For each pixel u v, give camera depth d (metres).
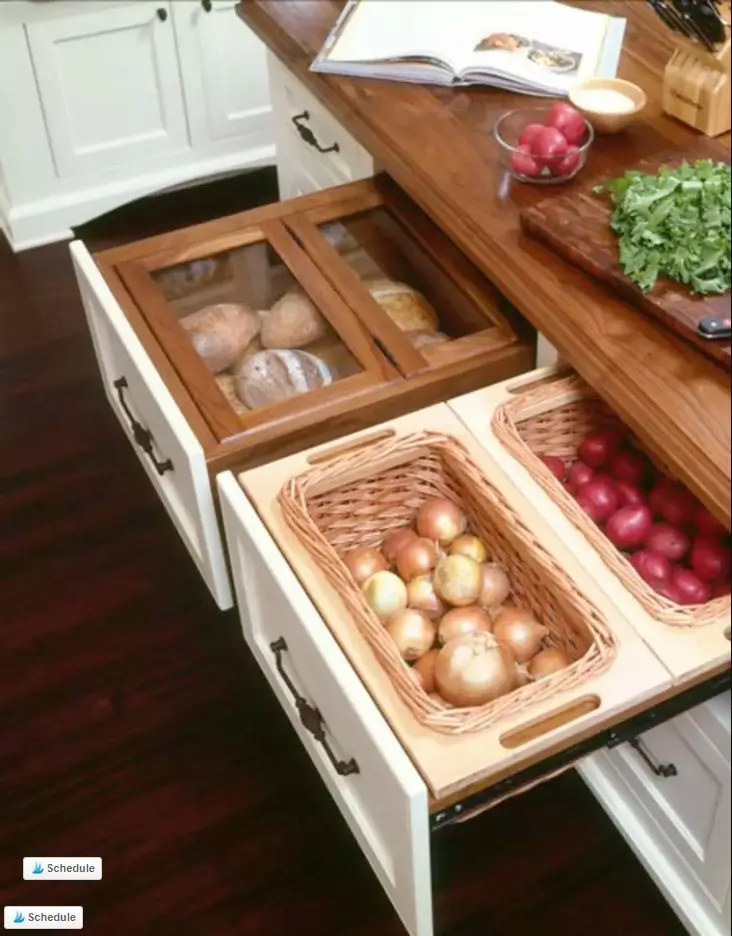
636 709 1.25
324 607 1.33
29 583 2.08
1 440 2.31
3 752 1.85
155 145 2.74
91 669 1.95
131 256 1.76
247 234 1.77
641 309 1.42
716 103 1.63
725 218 1.39
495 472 1.44
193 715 1.89
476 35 1.87
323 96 1.84
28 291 2.62
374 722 1.21
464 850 1.70
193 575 2.08
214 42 2.64
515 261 1.51
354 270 1.80
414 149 1.70
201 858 1.72
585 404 1.53
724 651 1.25
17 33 2.43
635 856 1.68
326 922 1.65
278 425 1.53
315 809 1.77
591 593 1.31
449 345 1.60
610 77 1.77
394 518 1.56
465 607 1.40
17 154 2.59
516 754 1.19
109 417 2.35
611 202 1.53
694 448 1.28
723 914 1.52
